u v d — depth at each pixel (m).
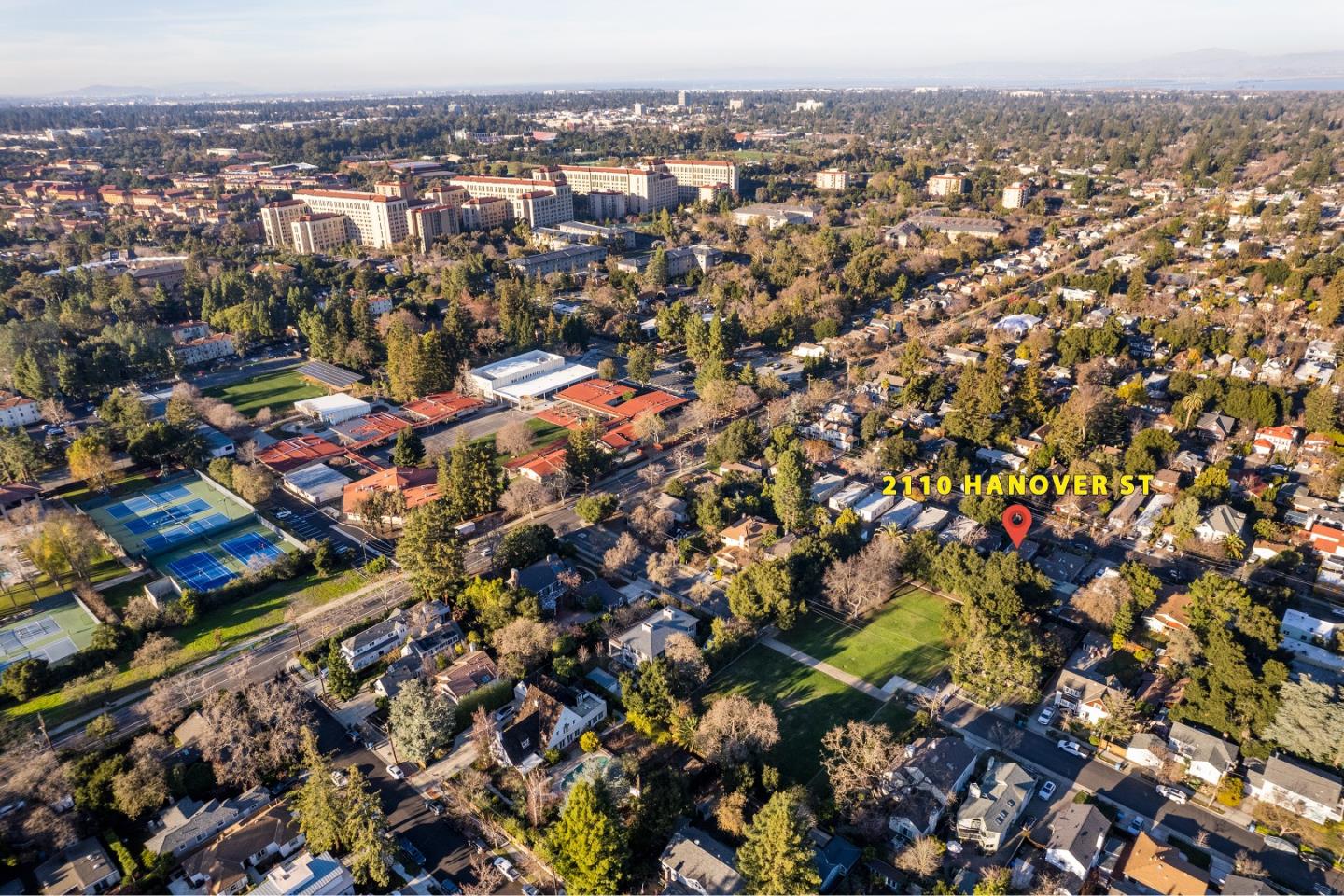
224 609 182.25
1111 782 133.75
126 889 116.81
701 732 134.62
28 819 121.06
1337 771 127.38
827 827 126.25
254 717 141.75
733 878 113.00
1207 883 112.62
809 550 181.75
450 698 150.25
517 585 174.88
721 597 180.75
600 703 148.25
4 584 192.25
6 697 154.88
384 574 194.25
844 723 146.25
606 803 119.12
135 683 158.75
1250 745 133.12
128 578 195.00
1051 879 116.81
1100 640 165.00
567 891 115.94
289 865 115.81
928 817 123.88
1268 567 184.12
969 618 160.75
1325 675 150.62
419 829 127.44
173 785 130.12
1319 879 115.81
